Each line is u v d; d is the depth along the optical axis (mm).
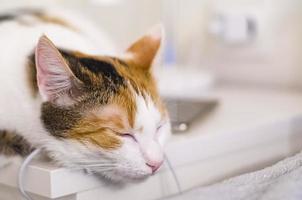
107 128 591
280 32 939
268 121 745
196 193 563
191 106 798
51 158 611
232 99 885
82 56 639
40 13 857
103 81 603
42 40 572
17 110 631
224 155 703
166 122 646
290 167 567
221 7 965
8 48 679
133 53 677
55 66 583
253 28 938
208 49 1013
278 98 889
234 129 709
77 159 592
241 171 715
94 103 594
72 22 841
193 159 674
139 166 596
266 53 952
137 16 1058
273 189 511
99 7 1064
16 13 847
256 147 734
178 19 1014
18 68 652
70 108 595
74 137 591
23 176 603
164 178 657
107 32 1059
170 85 895
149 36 685
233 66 998
